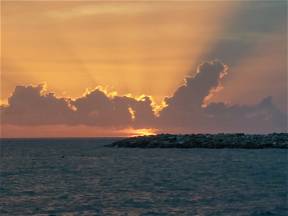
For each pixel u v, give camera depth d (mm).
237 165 130125
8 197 73875
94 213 60719
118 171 120938
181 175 106938
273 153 179875
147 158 169125
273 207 63000
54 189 83375
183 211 61188
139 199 70750
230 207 63312
